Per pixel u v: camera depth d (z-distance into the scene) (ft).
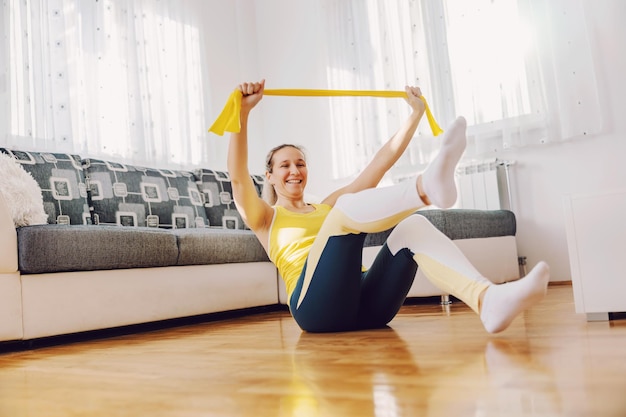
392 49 13.64
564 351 3.82
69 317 7.04
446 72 12.82
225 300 9.34
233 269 9.61
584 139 11.37
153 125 13.03
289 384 3.44
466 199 12.38
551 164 11.72
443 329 5.56
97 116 11.90
